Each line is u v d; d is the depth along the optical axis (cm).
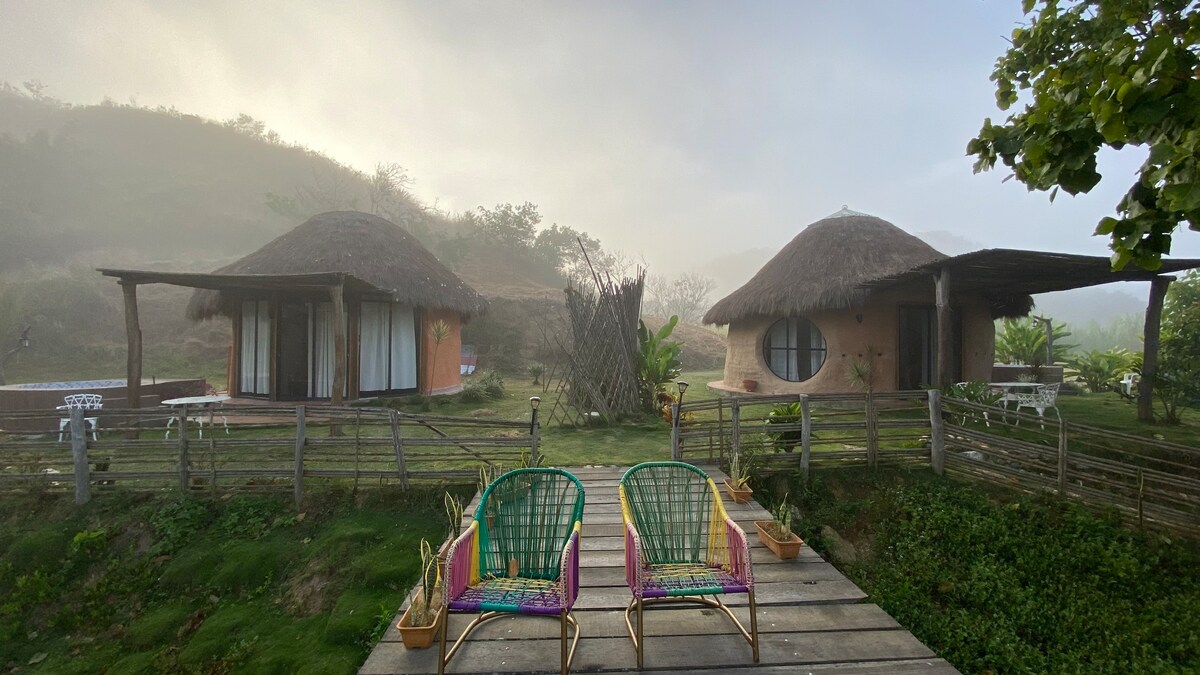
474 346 2212
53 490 609
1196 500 532
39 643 467
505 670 287
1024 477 599
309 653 409
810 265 1225
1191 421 964
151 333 2148
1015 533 543
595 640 312
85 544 539
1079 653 420
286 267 1154
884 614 342
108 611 489
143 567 525
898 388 1139
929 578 498
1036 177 318
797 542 423
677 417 666
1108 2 371
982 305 1248
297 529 561
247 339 1172
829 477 638
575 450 780
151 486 615
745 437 760
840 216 1366
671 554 357
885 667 288
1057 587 486
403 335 1262
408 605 360
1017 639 429
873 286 1059
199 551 534
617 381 1016
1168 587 485
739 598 360
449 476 605
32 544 538
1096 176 299
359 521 559
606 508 538
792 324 1288
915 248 1231
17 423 875
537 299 2548
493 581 300
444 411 1130
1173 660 414
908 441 730
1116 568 496
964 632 433
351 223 1324
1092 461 573
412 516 570
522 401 1291
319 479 625
